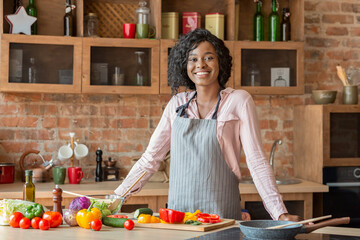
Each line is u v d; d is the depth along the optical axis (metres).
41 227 1.77
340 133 3.70
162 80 3.62
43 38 3.49
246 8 4.07
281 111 4.14
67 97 3.87
